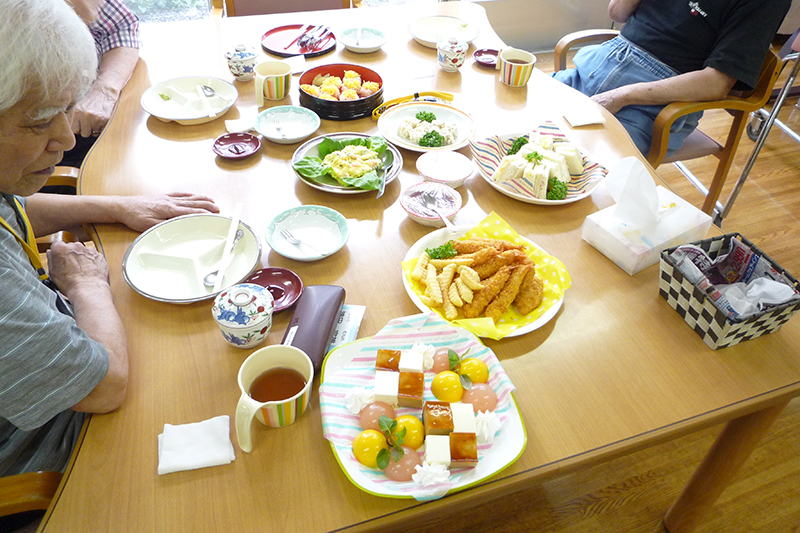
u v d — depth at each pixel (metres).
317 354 0.86
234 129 1.48
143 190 1.27
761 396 0.90
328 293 0.96
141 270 1.06
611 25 3.73
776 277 0.99
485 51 1.97
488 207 1.29
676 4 2.06
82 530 0.68
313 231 1.18
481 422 0.79
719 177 2.21
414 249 1.10
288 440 0.80
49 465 0.93
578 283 1.10
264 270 1.05
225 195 1.27
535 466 0.78
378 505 0.72
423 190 1.26
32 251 0.91
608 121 1.65
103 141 1.41
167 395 0.84
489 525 1.50
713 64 1.89
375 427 0.79
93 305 0.92
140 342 0.92
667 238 1.12
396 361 0.85
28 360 0.71
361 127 1.54
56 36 0.68
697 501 1.35
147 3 2.87
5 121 0.70
